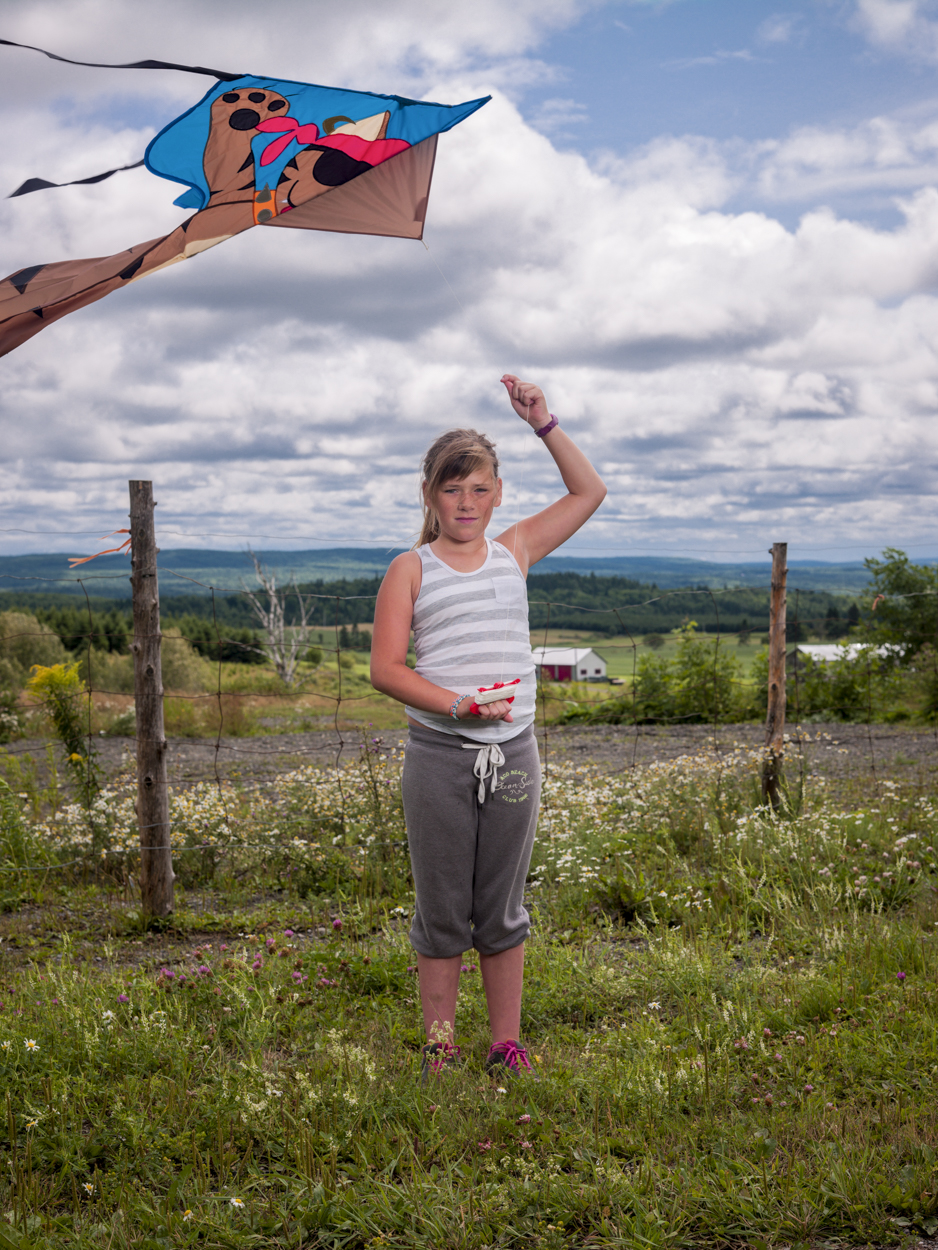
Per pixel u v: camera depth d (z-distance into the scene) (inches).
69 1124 96.7
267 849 224.7
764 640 497.4
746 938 158.4
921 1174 82.6
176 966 158.9
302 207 99.1
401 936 163.3
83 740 261.3
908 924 156.6
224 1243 78.2
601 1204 81.9
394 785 249.4
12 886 210.1
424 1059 109.2
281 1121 96.5
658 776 272.8
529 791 105.9
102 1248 76.5
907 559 556.4
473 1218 79.6
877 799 258.8
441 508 104.4
